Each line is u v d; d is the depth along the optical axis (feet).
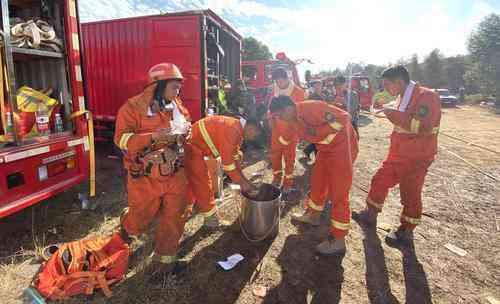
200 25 18.60
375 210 12.16
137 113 7.79
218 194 14.47
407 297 8.51
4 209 9.62
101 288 8.26
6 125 9.84
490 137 32.96
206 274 9.21
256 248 10.67
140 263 9.37
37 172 10.97
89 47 22.00
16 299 7.90
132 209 8.68
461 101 99.66
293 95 15.98
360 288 8.81
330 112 9.36
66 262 8.63
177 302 8.06
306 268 9.63
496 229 12.30
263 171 19.24
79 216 12.53
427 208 14.20
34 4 12.07
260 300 8.25
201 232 11.56
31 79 12.69
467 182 17.83
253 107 24.17
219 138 9.15
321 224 12.56
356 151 10.33
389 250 10.69
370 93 50.96
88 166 12.94
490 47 92.68
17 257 9.75
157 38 19.47
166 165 8.19
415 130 9.95
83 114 12.46
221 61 24.97
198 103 19.20
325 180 11.59
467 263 10.05
